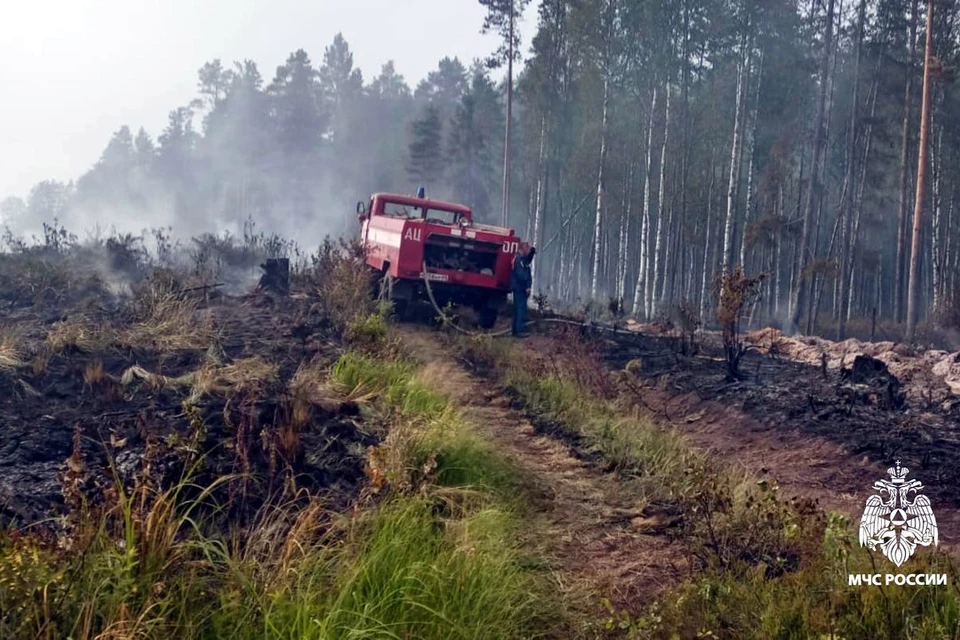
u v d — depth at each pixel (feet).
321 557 14.53
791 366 40.75
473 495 19.40
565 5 139.23
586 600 16.06
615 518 20.84
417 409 26.61
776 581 15.90
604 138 122.52
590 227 184.75
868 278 175.32
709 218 140.36
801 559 17.22
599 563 18.08
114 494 14.16
